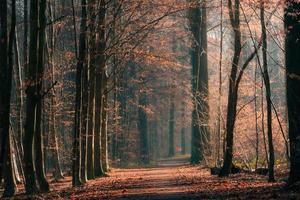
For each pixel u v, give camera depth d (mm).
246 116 36281
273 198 14578
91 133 33812
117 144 64188
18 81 31453
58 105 37562
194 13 45688
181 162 68938
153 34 41656
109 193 21547
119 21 37156
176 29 43312
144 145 70438
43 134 37969
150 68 59188
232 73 26953
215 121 39438
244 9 28000
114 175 39219
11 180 22469
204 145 42344
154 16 36188
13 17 16359
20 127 32438
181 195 18562
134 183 27547
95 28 28797
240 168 29359
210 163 40469
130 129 71062
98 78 37969
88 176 33656
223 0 34250
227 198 16016
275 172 27000
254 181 22750
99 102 37969
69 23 40688
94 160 37844
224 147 30375
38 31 22266
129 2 31922
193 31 46906
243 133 36156
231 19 26188
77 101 26578
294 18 15758
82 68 26625
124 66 41719
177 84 64188
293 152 15859
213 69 63250
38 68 22297
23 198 20812
